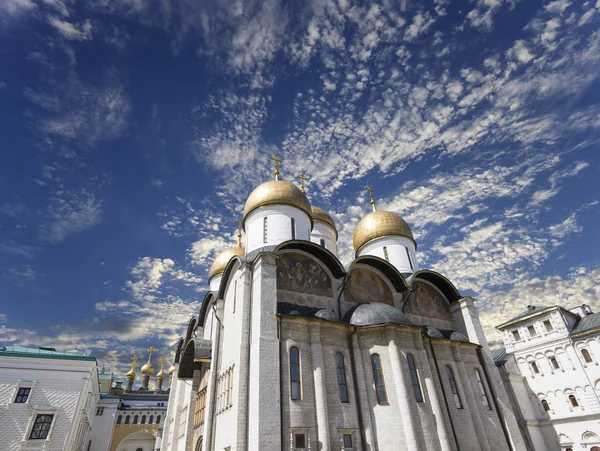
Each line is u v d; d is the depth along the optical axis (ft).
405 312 94.73
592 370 112.27
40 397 109.19
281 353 66.23
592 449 107.14
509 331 135.85
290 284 79.77
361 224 123.24
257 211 101.19
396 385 69.26
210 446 73.56
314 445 60.54
